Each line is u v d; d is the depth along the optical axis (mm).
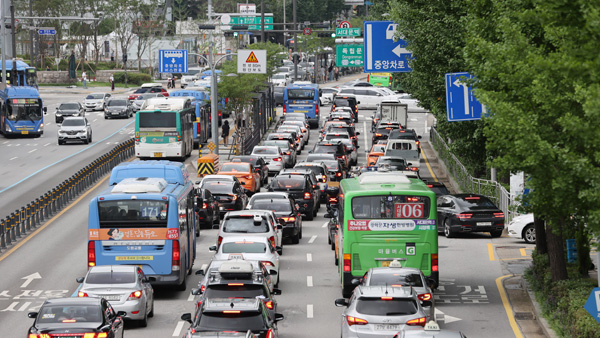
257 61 143125
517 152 36062
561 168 35406
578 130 31844
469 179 94312
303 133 149125
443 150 125625
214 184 86250
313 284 58625
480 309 51031
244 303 35438
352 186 53938
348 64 138375
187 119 129125
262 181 109812
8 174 111938
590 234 36344
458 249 71250
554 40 36781
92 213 53688
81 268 63875
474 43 43750
